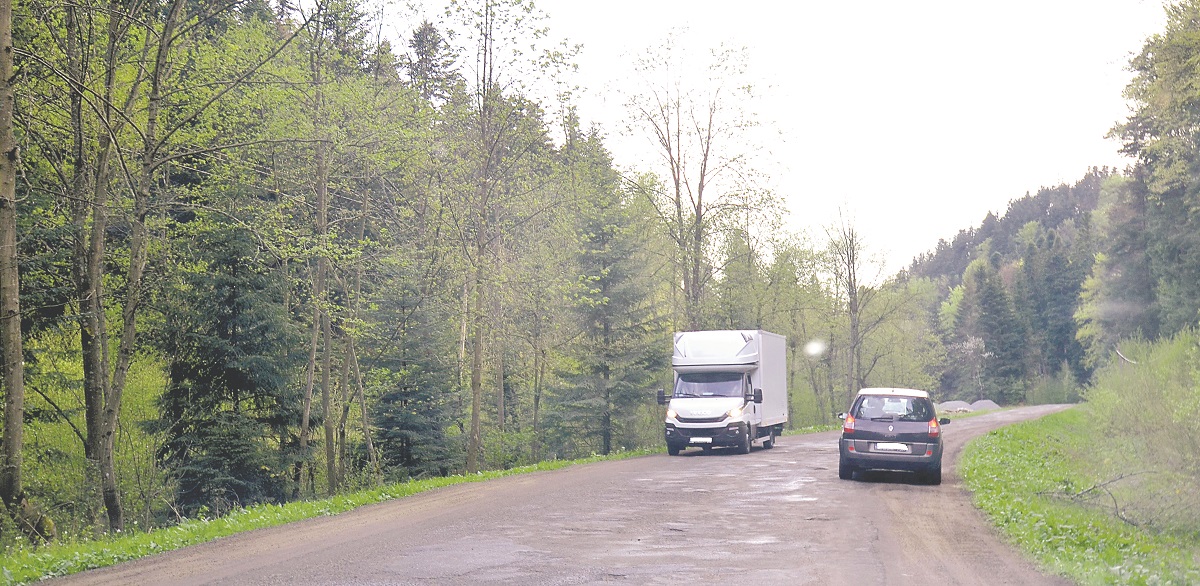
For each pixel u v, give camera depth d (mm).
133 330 20828
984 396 124125
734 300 50531
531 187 30312
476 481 22656
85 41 20672
